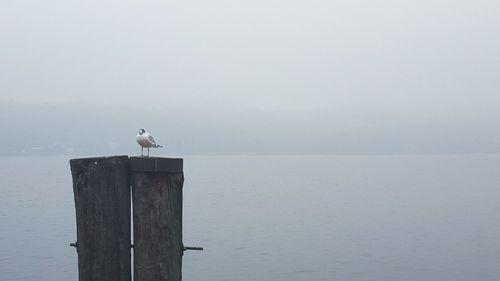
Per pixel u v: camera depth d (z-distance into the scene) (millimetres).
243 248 36250
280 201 70062
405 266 31203
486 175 137500
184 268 30312
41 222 45625
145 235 5086
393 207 62500
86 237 5117
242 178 129625
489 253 34562
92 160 5113
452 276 28844
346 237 41188
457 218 51750
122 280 5152
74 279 26969
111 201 5105
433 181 113125
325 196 77688
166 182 5105
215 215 54125
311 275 28891
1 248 34312
